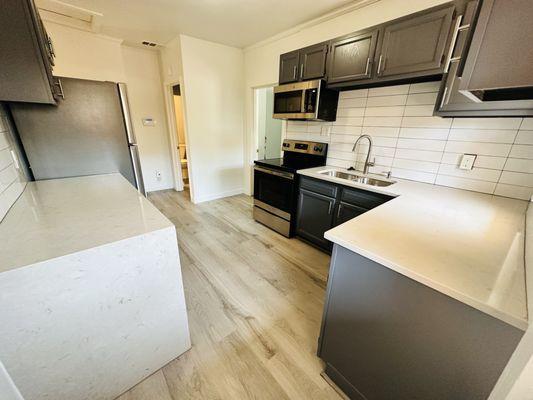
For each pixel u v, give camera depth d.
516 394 0.51
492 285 0.69
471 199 1.55
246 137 4.10
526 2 0.62
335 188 2.15
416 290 0.78
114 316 1.00
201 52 3.32
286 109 2.59
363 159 2.45
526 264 0.78
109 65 3.34
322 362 1.31
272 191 2.81
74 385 0.97
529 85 0.65
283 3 2.28
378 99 2.21
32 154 1.88
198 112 3.51
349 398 1.14
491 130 1.63
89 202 1.36
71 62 3.08
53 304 0.83
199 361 1.30
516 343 0.60
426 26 1.54
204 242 2.63
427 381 0.82
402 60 1.70
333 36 2.51
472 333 0.68
